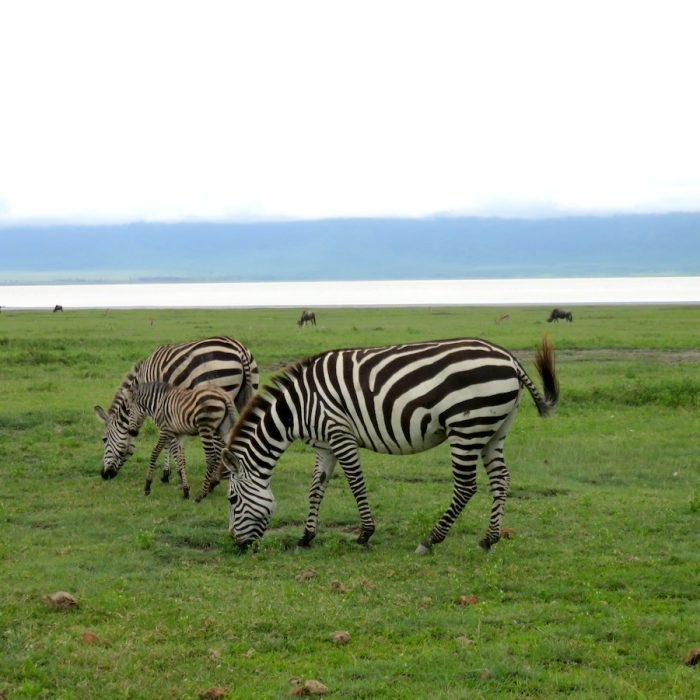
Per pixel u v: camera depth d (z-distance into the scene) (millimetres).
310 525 10141
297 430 9984
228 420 12109
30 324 48812
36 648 6969
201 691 6258
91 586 8422
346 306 89500
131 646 7059
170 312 67688
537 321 49844
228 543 10047
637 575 8680
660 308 67625
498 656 6715
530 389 9883
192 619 7594
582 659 6699
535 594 8305
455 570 9070
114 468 13359
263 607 7906
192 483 13266
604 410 18844
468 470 9531
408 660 6734
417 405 9492
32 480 13242
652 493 12266
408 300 115562
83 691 6316
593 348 31516
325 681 6422
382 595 8312
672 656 6766
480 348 9500
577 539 10070
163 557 9656
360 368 9773
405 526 10672
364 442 9891
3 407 18672
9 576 8672
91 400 19797
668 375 23297
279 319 55781
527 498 12109
